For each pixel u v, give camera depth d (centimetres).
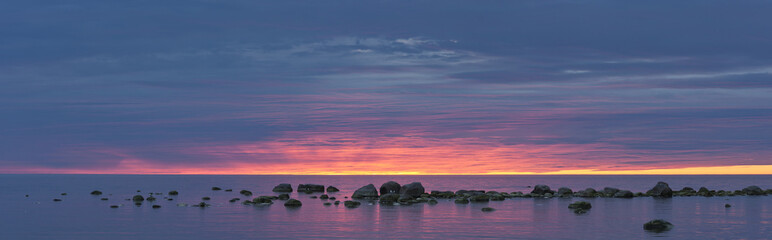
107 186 13125
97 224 4716
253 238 4022
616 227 4512
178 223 4772
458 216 5306
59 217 5234
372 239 3972
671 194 8256
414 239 3972
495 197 7462
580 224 4697
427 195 8175
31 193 9250
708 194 8400
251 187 12825
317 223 4784
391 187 8419
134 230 4384
